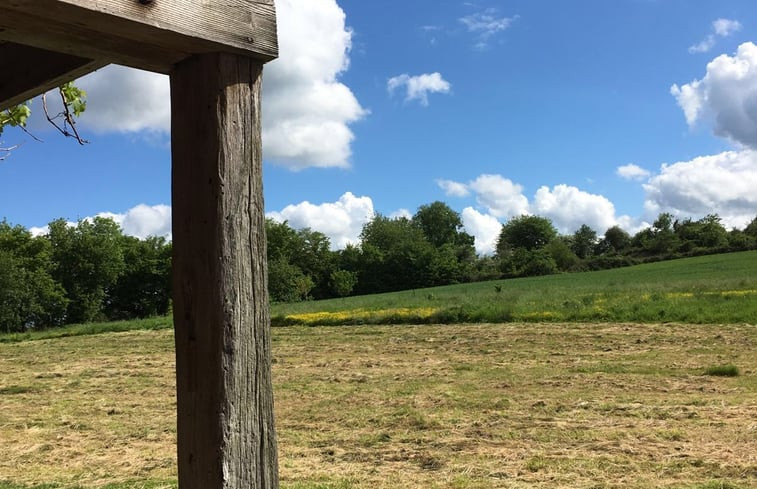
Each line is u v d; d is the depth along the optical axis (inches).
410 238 3730.3
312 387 441.1
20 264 2100.1
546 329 730.2
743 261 2143.2
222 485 78.6
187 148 84.2
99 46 79.0
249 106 84.9
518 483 221.3
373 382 454.3
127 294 2578.7
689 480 216.7
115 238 2450.8
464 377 459.5
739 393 366.9
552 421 311.6
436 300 1173.1
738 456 242.7
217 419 79.2
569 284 1760.6
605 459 245.1
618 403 347.6
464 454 261.1
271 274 2578.7
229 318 80.2
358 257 3137.3
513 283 2282.2
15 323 2053.4
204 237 81.6
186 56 83.5
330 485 224.8
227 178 81.4
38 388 479.8
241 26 82.2
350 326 900.6
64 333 1064.8
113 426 342.6
